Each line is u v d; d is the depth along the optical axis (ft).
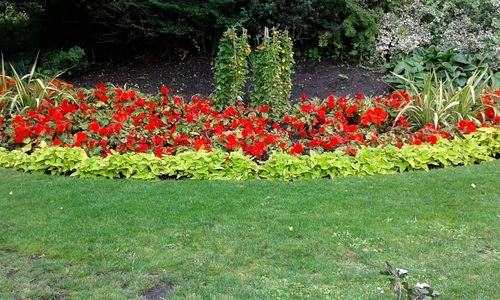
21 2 31.81
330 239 12.98
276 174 17.19
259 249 12.52
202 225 13.71
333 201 15.16
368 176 17.31
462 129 19.93
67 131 19.86
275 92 23.00
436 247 12.67
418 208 14.76
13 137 19.76
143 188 16.12
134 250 12.51
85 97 23.73
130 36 32.50
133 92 23.58
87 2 30.91
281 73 23.59
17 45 34.24
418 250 12.51
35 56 32.94
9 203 15.06
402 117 21.27
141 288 11.00
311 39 30.42
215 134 19.92
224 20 29.71
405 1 31.04
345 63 29.60
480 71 25.88
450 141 19.49
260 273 11.53
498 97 21.71
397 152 17.99
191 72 30.22
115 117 20.92
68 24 33.53
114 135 19.31
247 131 18.88
